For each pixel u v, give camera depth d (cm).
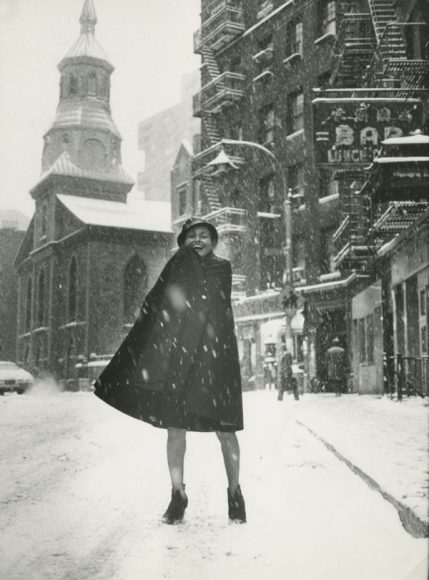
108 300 5406
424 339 1823
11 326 7800
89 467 654
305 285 3173
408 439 793
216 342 407
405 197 1593
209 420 409
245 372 3612
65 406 1900
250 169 3659
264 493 504
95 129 6669
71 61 6762
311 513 432
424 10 1806
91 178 6256
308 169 3225
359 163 1739
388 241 2158
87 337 5306
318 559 329
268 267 3575
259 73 3662
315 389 3033
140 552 343
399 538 370
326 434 860
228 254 3719
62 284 5866
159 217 6003
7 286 7869
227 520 412
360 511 438
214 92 3934
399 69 1756
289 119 3434
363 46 2252
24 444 867
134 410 399
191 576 304
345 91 1786
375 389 2377
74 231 5722
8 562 328
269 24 3559
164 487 539
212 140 3953
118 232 5469
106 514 435
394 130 1738
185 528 393
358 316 2653
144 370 389
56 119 6700
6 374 3177
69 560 331
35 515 432
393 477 512
